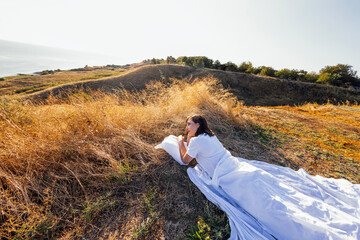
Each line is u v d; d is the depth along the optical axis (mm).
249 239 1485
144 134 3092
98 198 1849
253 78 31281
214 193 1947
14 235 1419
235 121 4105
